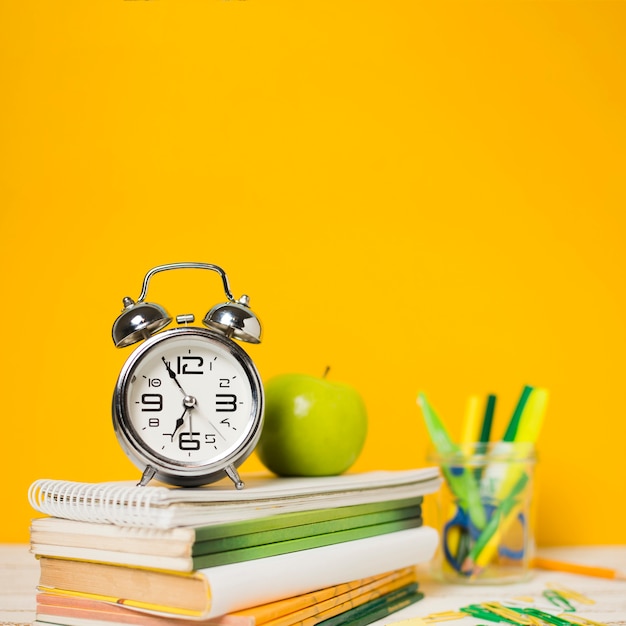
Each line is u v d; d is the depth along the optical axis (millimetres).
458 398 1497
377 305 1513
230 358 888
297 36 1556
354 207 1529
